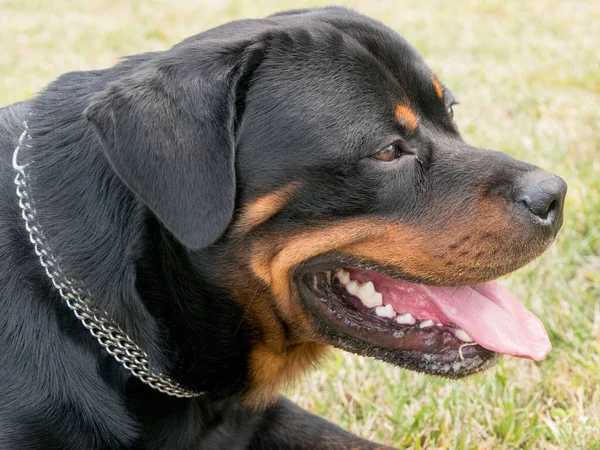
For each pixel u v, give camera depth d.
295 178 0.98
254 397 1.06
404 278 1.01
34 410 0.98
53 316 0.99
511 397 1.17
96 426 0.99
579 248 1.39
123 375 0.99
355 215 0.99
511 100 2.04
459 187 1.00
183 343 1.01
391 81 1.01
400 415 1.16
